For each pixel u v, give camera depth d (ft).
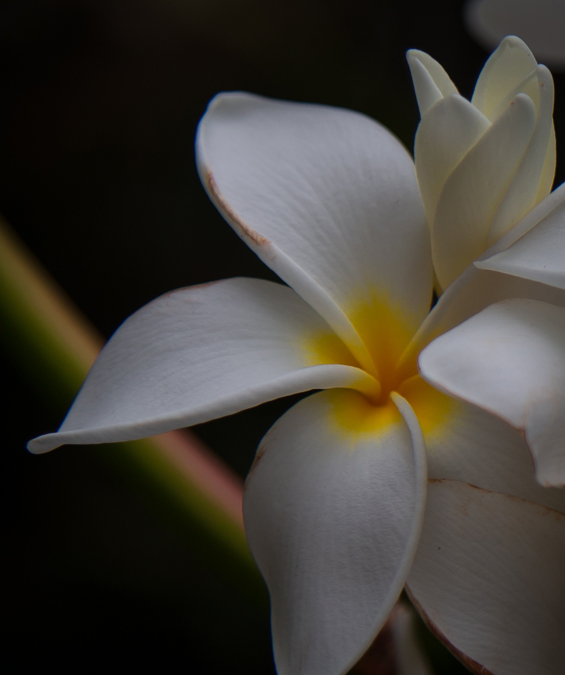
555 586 1.04
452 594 1.04
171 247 2.33
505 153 1.05
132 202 2.38
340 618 1.02
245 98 1.14
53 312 1.17
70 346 1.16
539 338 1.02
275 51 2.46
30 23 2.42
